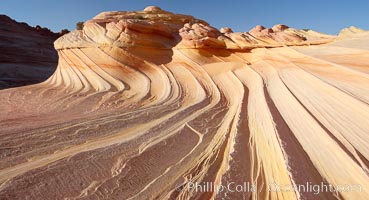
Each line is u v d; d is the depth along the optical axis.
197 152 6.88
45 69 39.81
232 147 6.89
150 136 8.08
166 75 18.44
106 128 8.80
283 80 11.85
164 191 4.98
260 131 7.80
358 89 7.93
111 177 5.42
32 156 6.20
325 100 8.23
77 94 16.59
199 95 14.69
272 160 5.95
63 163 5.86
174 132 8.51
